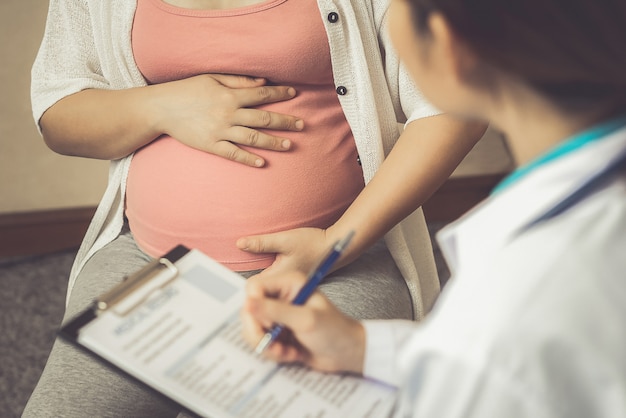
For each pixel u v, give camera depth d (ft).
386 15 3.95
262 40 3.83
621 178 1.95
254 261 3.91
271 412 2.56
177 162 3.96
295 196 3.90
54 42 4.35
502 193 2.08
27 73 6.53
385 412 2.63
